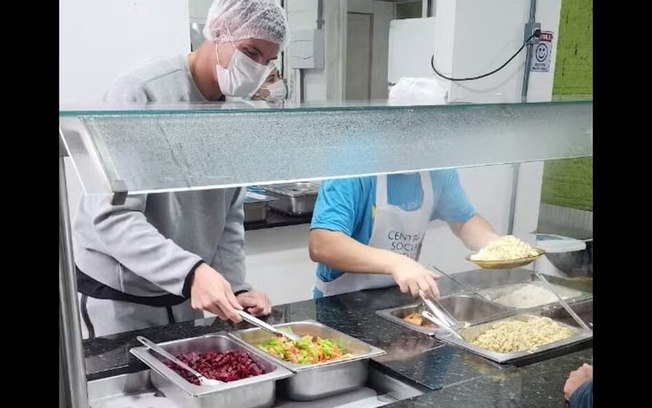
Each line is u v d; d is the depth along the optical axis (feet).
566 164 10.16
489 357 4.48
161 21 7.72
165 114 2.66
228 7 5.43
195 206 5.60
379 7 12.61
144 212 5.30
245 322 5.11
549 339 4.83
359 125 3.18
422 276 5.32
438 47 9.68
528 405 3.77
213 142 2.75
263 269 9.19
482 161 3.70
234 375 4.05
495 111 3.74
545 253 5.99
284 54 12.44
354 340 4.66
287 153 2.94
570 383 3.97
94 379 4.06
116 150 2.53
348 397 4.25
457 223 6.82
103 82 7.47
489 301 5.66
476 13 9.52
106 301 5.55
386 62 12.91
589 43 9.91
